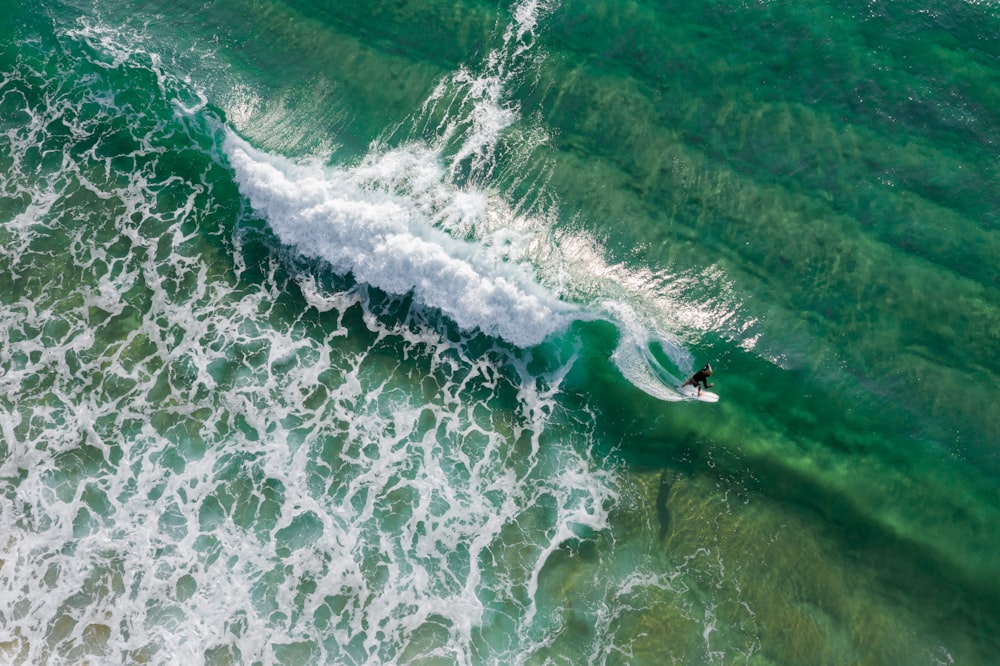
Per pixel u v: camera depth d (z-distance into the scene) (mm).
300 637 17875
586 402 20703
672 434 20297
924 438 19906
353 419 20469
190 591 18359
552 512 19391
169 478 19625
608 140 23656
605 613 18203
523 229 22469
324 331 21688
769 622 18047
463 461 19969
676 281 21797
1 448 19984
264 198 23156
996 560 18672
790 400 20469
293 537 19000
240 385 20812
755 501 19484
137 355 21188
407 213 22578
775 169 22859
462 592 18453
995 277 21141
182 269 22406
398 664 17625
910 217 21984
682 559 18797
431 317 21750
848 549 18922
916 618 18141
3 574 18500
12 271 22250
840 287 21453
